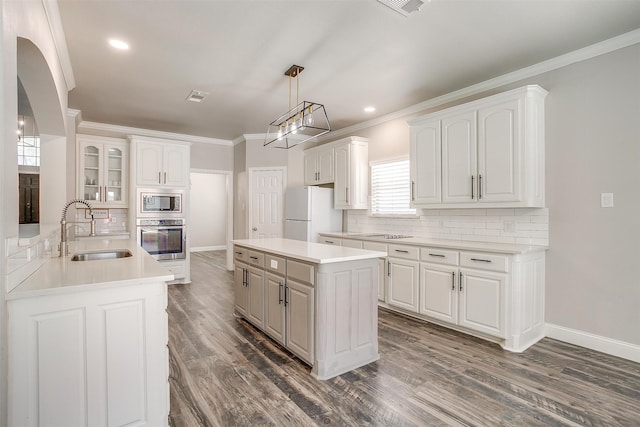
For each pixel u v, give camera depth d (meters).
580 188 2.91
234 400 2.08
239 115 4.83
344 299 2.47
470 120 3.35
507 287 2.83
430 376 2.39
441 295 3.31
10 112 1.37
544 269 3.12
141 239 4.98
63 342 1.51
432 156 3.71
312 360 2.42
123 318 1.63
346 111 4.62
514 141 3.02
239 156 6.36
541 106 3.09
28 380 1.44
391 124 4.73
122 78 3.48
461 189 3.42
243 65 3.20
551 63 3.06
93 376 1.57
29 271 1.72
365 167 5.06
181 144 5.34
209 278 5.75
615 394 2.16
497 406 2.02
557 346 2.91
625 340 2.68
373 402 2.06
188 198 5.39
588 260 2.87
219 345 2.92
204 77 3.47
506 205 3.08
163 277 1.69
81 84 3.63
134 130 5.58
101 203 5.03
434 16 2.39
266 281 3.02
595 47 2.79
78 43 2.76
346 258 2.42
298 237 5.37
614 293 2.73
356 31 2.60
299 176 6.17
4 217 1.31
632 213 2.64
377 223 4.91
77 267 1.94
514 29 2.56
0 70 1.25
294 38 2.71
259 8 2.31
